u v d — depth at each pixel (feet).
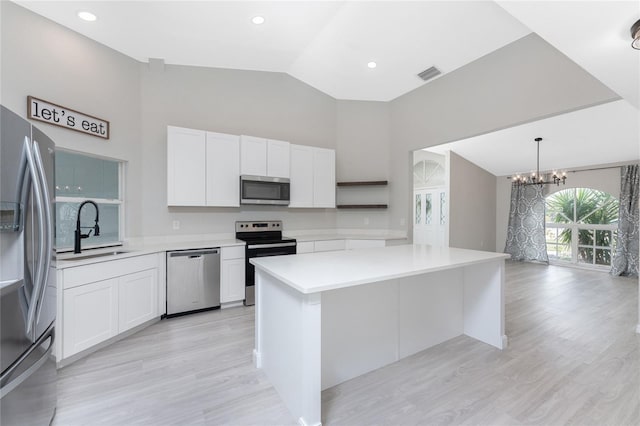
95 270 7.96
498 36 10.41
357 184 15.58
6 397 4.14
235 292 11.67
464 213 22.49
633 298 13.60
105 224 10.65
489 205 25.03
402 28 10.39
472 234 23.26
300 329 5.42
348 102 16.29
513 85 10.64
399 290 7.80
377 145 16.08
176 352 8.11
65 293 7.29
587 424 5.48
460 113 12.46
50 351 5.39
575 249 21.48
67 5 8.23
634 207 18.11
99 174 10.43
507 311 11.73
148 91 11.60
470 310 9.20
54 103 8.69
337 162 16.26
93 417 5.60
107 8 8.50
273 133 14.34
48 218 5.12
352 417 5.66
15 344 4.33
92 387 6.52
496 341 8.49
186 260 10.66
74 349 7.48
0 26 7.57
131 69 11.12
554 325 10.23
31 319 4.62
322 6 9.20
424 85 14.05
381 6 9.38
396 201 15.55
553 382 6.79
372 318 7.31
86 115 9.50
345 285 5.36
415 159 24.86
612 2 4.37
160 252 10.18
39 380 5.01
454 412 5.80
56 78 8.79
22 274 4.47
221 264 11.38
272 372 6.70
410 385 6.70
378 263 7.07
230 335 9.20
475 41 10.77
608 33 5.14
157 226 11.75
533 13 4.81
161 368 7.31
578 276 18.25
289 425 5.47
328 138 16.01
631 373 7.16
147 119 11.57
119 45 10.39
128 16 8.95
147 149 11.56
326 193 14.85
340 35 10.91
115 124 10.51
